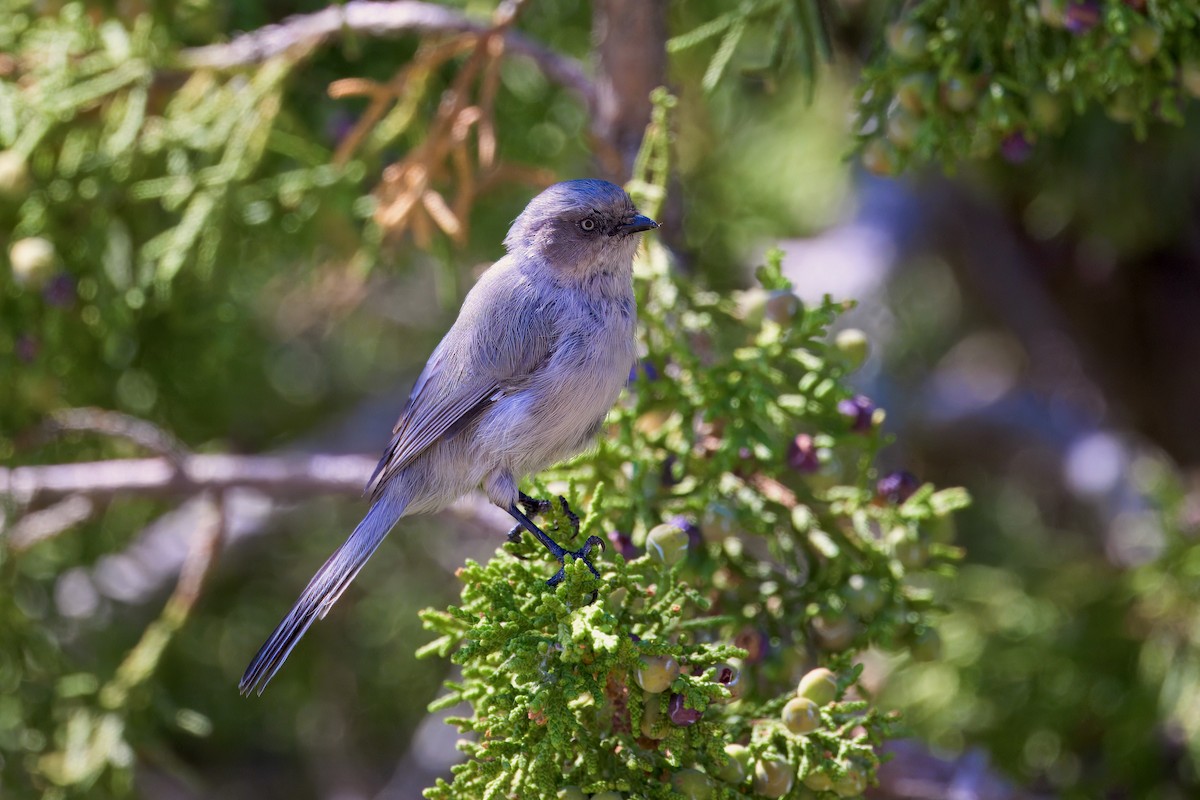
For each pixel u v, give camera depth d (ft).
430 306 54.54
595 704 20.36
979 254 54.70
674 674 20.68
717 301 29.81
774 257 27.50
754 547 33.68
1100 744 40.32
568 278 28.04
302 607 27.43
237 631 47.88
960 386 58.54
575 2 43.29
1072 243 53.26
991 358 60.75
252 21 39.70
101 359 39.81
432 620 23.03
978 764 39.04
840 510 27.04
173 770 37.63
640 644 20.72
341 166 35.45
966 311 58.80
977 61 27.78
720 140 49.01
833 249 51.57
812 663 26.03
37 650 38.01
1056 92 27.78
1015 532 50.52
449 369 28.30
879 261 50.75
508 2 33.65
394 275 45.55
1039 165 43.70
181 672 46.42
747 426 26.91
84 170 36.50
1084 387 56.08
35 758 37.32
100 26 37.78
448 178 34.99
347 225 38.99
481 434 27.63
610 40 33.50
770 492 26.99
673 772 21.68
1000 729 40.57
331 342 55.26
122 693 36.88
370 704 50.39
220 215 35.40
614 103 34.42
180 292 39.65
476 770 21.29
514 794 21.29
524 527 27.40
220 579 48.47
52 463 40.40
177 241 35.01
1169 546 39.32
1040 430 54.19
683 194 35.47
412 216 33.63
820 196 53.98
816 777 21.99
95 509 38.17
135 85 36.14
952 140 28.43
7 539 36.52
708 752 21.48
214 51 36.40
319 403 54.54
